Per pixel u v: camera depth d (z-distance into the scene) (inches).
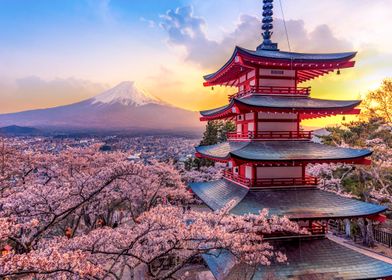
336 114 768.9
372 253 1076.5
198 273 925.8
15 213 524.7
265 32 931.3
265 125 768.9
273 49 904.3
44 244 494.9
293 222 630.5
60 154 1058.1
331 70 823.7
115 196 964.6
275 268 587.5
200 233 471.8
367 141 1407.5
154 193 1165.7
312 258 620.1
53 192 584.7
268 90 797.2
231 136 916.6
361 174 1316.4
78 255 346.9
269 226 576.7
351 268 593.6
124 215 1207.6
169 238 478.6
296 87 814.5
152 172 1135.6
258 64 769.6
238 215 596.1
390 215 1349.7
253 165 724.0
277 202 677.9
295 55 852.6
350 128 1617.9
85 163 1047.0
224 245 478.0
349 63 785.6
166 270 875.4
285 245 654.5
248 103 705.0
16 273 297.9
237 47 711.7
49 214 584.4
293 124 784.3
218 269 632.4
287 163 692.7
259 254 534.3
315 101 803.4
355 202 691.4
